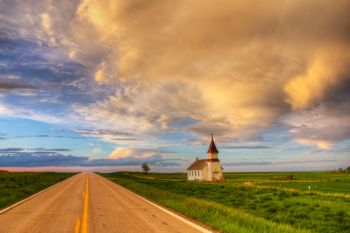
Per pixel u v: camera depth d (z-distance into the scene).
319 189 45.06
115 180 60.16
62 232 10.79
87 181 53.94
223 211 15.02
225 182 67.31
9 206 18.78
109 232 10.70
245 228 10.80
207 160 84.19
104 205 18.98
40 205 19.19
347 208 20.86
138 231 10.84
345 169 176.25
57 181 55.91
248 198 27.09
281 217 15.89
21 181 53.38
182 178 97.44
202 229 11.16
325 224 14.47
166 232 10.65
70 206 18.50
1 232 10.88
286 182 66.19
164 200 20.70
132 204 19.48
